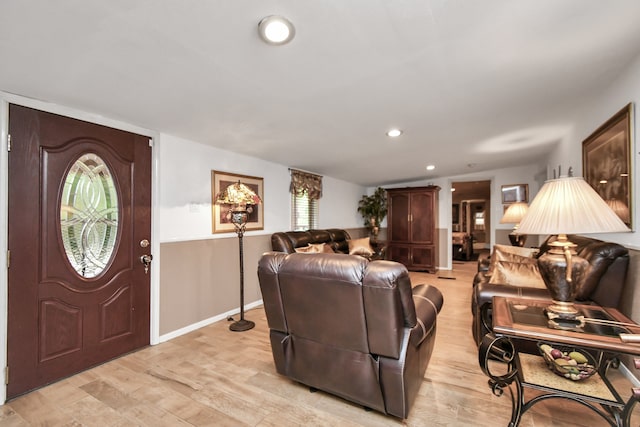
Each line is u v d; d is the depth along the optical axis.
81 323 2.26
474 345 2.65
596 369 1.57
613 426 1.39
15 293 1.94
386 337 1.52
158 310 2.76
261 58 1.56
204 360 2.41
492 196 5.94
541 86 2.05
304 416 1.71
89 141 2.30
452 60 1.65
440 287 4.90
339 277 1.55
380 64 1.67
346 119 2.56
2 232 1.88
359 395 1.68
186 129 2.73
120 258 2.50
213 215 3.33
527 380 1.55
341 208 6.27
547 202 1.56
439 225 6.46
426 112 2.44
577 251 2.36
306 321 1.76
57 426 1.66
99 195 2.38
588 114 2.57
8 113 1.91
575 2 1.22
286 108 2.28
